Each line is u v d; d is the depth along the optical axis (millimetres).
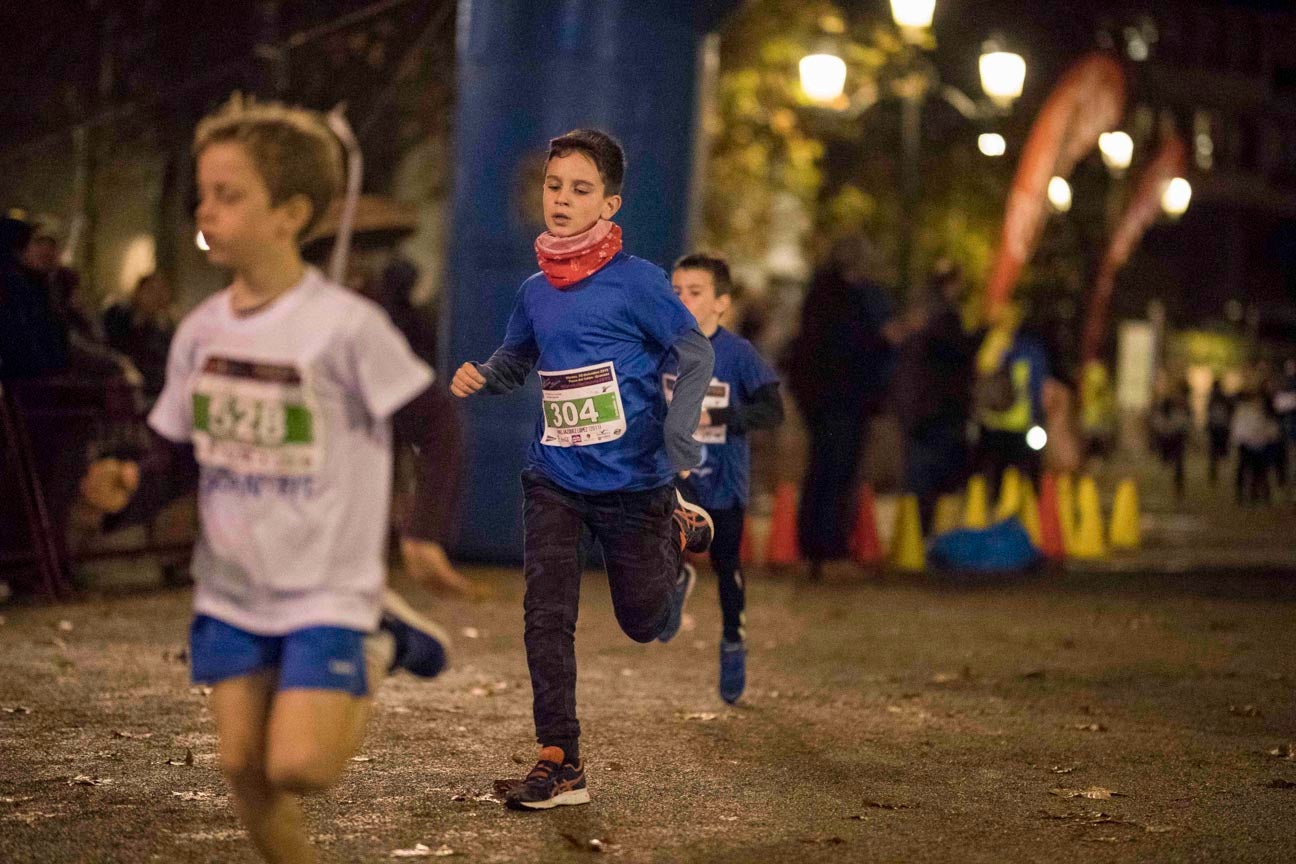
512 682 13188
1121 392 82375
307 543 6258
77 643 14688
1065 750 11125
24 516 17781
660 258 21000
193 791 9281
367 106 30172
